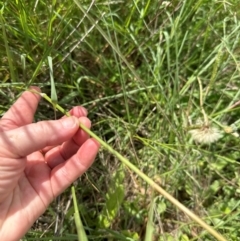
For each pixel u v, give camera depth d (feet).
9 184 0.66
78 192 0.90
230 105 0.88
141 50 0.88
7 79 0.87
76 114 0.74
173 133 0.87
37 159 0.74
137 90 0.91
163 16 0.93
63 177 0.71
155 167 0.90
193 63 0.98
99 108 0.94
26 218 0.71
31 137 0.63
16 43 0.86
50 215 0.87
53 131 0.64
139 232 0.88
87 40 0.90
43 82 0.89
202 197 0.90
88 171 0.91
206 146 0.92
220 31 0.96
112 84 0.96
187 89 0.96
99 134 0.93
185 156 0.85
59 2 0.82
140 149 0.94
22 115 0.71
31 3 0.81
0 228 0.69
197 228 0.87
